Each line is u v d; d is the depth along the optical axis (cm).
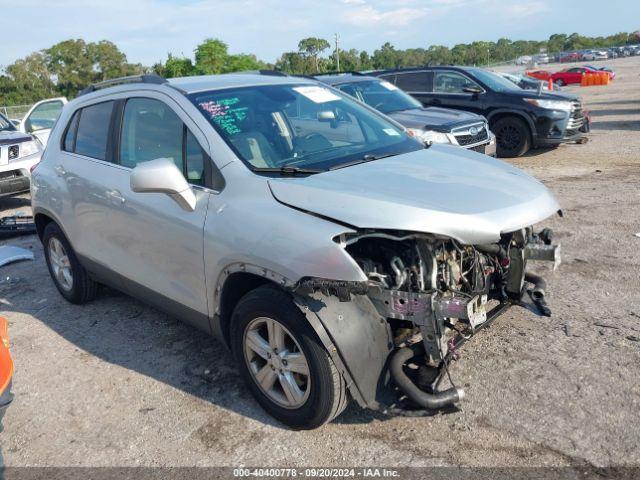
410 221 289
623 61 6819
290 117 405
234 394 379
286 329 315
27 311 545
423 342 307
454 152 409
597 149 1188
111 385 404
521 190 338
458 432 322
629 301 459
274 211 320
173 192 344
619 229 639
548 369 371
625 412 325
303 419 324
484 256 354
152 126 410
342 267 286
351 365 300
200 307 373
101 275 481
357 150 393
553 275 521
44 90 6712
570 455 297
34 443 349
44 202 523
